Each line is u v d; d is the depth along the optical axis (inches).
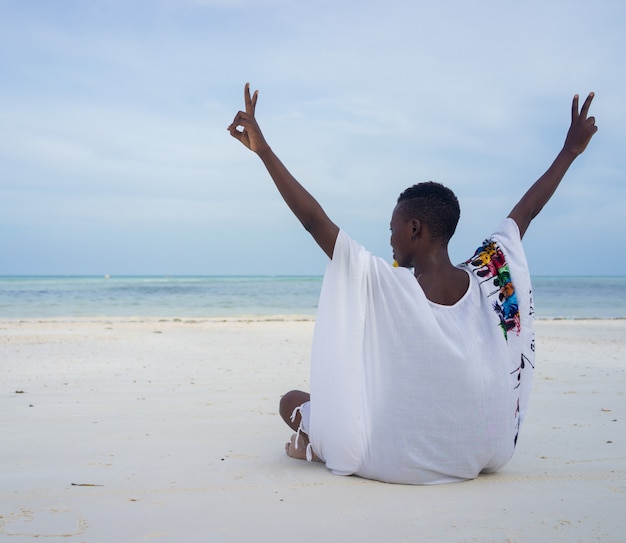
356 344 105.1
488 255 111.1
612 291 2039.9
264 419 170.6
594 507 94.5
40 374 267.0
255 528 85.0
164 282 3014.3
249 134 100.8
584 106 121.0
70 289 1897.1
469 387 102.9
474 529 85.0
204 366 297.4
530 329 111.5
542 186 120.3
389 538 81.7
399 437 103.5
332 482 106.7
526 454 131.0
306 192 104.1
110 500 97.3
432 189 109.1
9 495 100.0
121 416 174.6
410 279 104.3
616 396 212.5
